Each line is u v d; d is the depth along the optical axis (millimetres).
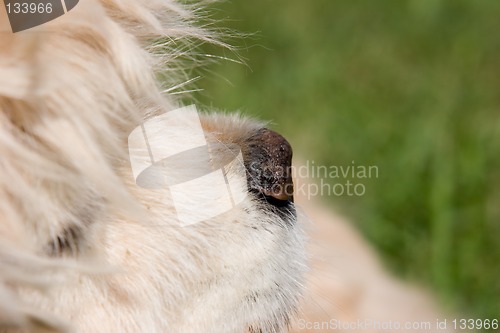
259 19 1786
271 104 1522
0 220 990
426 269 1271
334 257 1189
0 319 984
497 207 1320
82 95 998
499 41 1752
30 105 994
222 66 1531
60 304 1002
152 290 1012
